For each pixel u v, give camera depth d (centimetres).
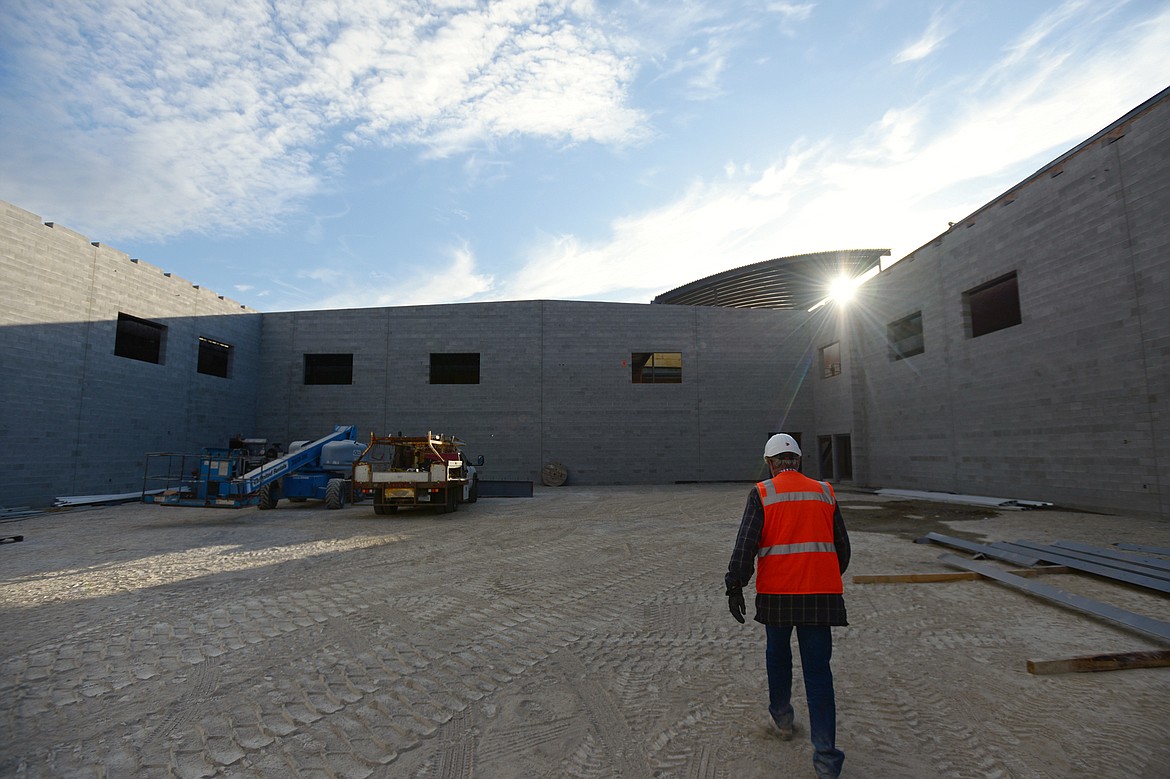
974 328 1714
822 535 285
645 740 322
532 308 2547
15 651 470
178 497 1398
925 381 1875
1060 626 519
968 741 315
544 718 351
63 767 298
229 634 514
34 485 1527
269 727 342
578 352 2541
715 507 1568
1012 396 1516
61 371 1606
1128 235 1202
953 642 479
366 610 589
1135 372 1189
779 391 2617
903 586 663
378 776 288
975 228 1648
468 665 440
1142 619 484
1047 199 1405
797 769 287
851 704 363
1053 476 1385
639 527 1190
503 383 2508
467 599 630
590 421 2516
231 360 2353
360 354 2511
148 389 1905
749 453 2572
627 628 528
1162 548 802
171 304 2011
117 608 595
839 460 2464
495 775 287
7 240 1471
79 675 421
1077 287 1322
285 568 794
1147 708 354
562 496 1961
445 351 2516
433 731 336
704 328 2609
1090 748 307
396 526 1229
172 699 381
